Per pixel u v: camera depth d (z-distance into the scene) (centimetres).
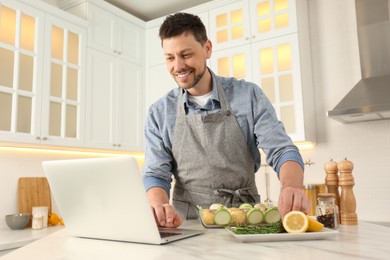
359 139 259
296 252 65
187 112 136
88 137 267
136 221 76
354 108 220
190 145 133
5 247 180
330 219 93
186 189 137
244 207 92
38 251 73
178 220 94
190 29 120
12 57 223
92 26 281
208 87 136
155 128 141
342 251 66
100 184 78
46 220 238
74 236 91
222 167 131
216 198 130
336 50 275
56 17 251
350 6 273
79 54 267
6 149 245
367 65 249
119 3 317
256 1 278
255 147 136
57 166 84
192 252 68
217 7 296
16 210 246
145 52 333
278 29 265
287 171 105
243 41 279
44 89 238
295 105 252
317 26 284
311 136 262
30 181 253
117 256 66
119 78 301
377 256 61
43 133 234
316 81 279
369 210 249
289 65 261
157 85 322
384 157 249
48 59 242
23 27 231
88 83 271
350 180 107
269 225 82
